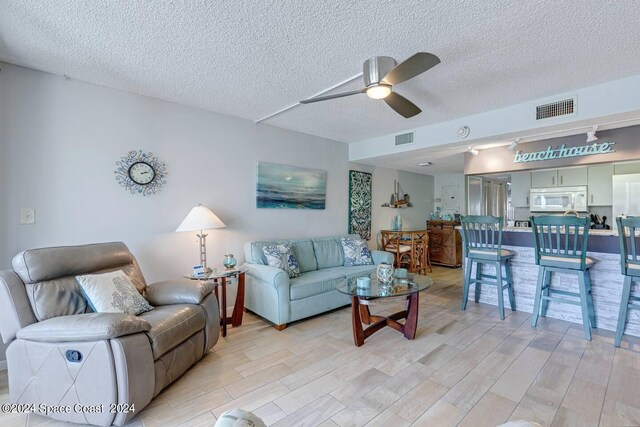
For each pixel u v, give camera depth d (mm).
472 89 2750
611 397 1861
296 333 2916
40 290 1896
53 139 2480
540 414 1711
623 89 2523
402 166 5684
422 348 2561
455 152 4367
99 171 2693
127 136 2836
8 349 1744
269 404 1834
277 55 2162
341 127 4016
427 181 6992
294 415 1729
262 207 3832
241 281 3104
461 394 1909
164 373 1907
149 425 1660
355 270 3863
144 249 2941
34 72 2398
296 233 4242
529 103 3047
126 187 2832
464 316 3350
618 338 2564
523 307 3537
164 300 2393
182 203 3180
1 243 2283
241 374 2172
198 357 2293
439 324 3109
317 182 4480
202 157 3318
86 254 2217
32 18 1737
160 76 2512
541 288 2986
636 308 2494
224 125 3486
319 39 1955
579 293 2951
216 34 1905
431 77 2498
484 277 3797
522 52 2111
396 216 6012
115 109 2770
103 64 2309
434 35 1909
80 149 2602
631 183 4020
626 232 2863
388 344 2646
